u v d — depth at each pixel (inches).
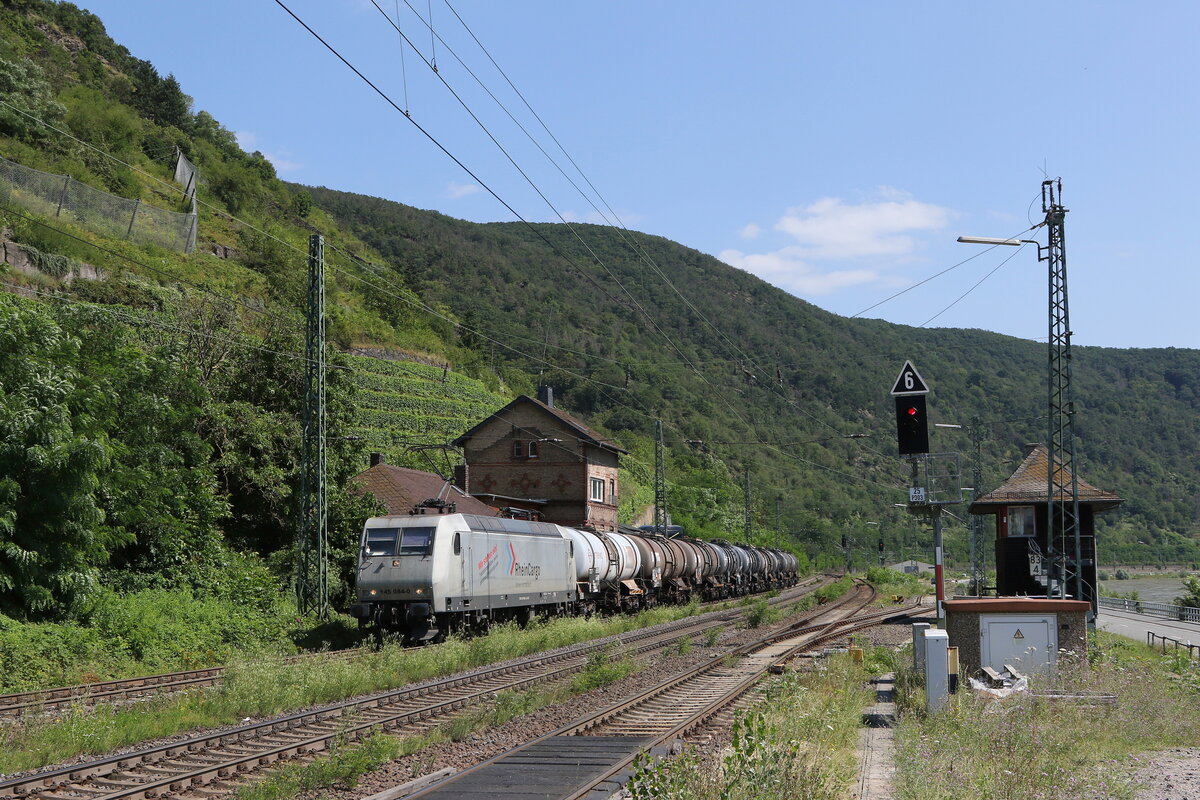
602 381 5034.5
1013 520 1606.8
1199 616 1683.1
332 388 1385.3
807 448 4165.8
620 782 388.5
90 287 1929.1
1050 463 1200.2
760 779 327.0
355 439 1391.5
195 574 1036.5
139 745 481.4
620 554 1549.0
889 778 394.9
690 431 4692.4
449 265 7234.3
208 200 3518.7
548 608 1315.2
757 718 370.0
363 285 3521.2
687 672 771.4
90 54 4190.5
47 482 810.8
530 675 784.3
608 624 1326.3
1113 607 2193.7
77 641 754.8
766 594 2568.9
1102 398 6569.9
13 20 3811.5
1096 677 571.8
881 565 4690.0
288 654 916.6
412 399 2667.3
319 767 414.9
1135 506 5610.2
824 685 631.8
